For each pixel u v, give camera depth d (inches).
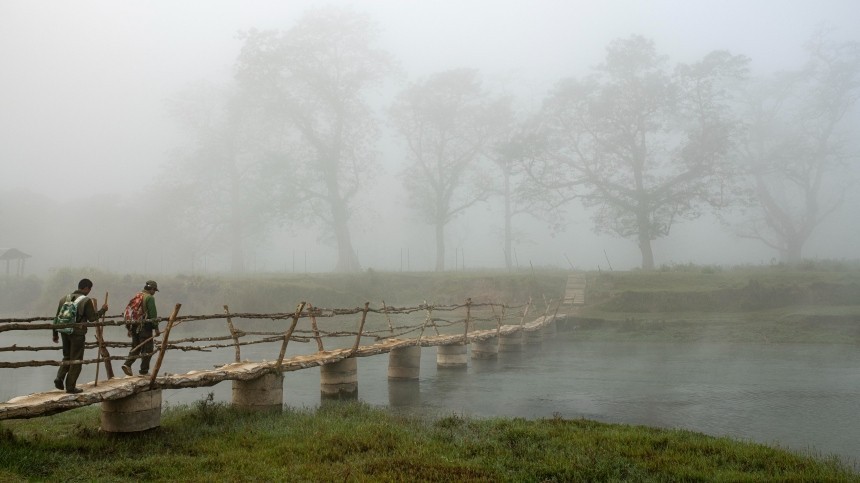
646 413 567.2
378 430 419.5
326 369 646.5
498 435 418.0
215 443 387.2
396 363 776.9
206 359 984.9
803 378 765.9
